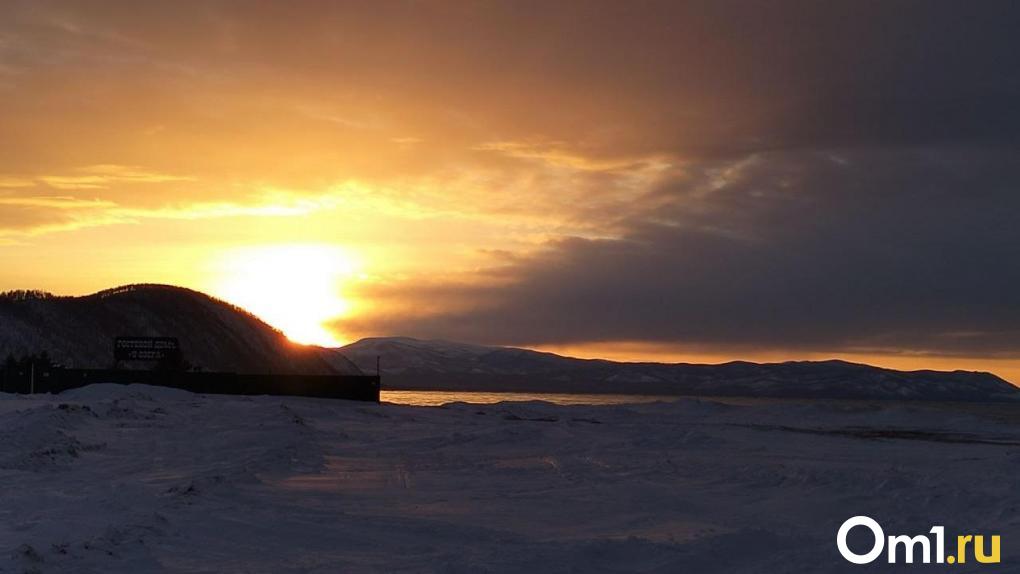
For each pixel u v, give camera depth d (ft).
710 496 64.44
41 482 60.39
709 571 38.81
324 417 148.36
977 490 65.62
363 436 113.60
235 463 73.26
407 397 422.82
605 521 52.85
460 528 47.85
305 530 45.29
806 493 65.72
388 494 61.98
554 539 45.62
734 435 129.29
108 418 113.80
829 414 205.26
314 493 60.13
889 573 38.91
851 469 79.51
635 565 39.52
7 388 202.49
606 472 77.97
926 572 38.88
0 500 50.62
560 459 89.25
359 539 43.88
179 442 90.53
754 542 43.47
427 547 42.55
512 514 54.54
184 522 44.68
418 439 109.70
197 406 141.28
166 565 36.11
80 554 35.99
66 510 47.44
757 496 64.44
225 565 36.70
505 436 112.27
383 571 36.63
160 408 131.23
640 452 98.73
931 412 209.97
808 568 39.19
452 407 192.75
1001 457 98.53
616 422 161.17
